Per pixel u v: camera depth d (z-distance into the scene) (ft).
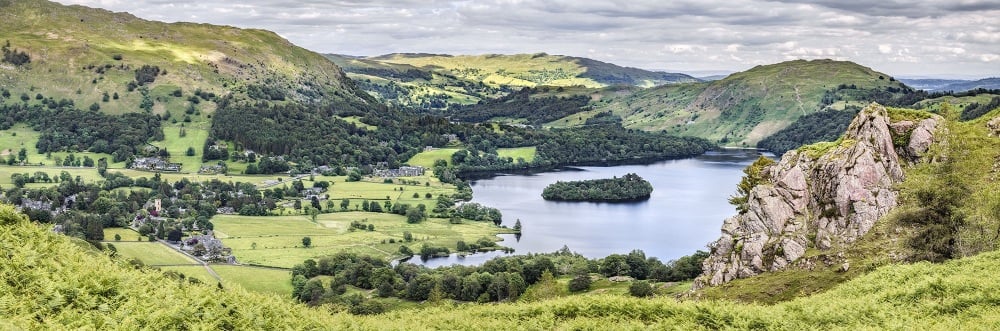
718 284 226.38
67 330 71.15
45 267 85.76
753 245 225.56
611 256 472.85
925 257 183.83
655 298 134.92
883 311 116.98
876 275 158.61
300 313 100.42
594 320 122.11
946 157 190.08
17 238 93.25
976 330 99.14
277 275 557.33
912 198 192.03
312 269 556.51
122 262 102.01
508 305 144.87
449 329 122.42
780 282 206.28
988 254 151.33
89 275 87.10
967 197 182.39
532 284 458.50
